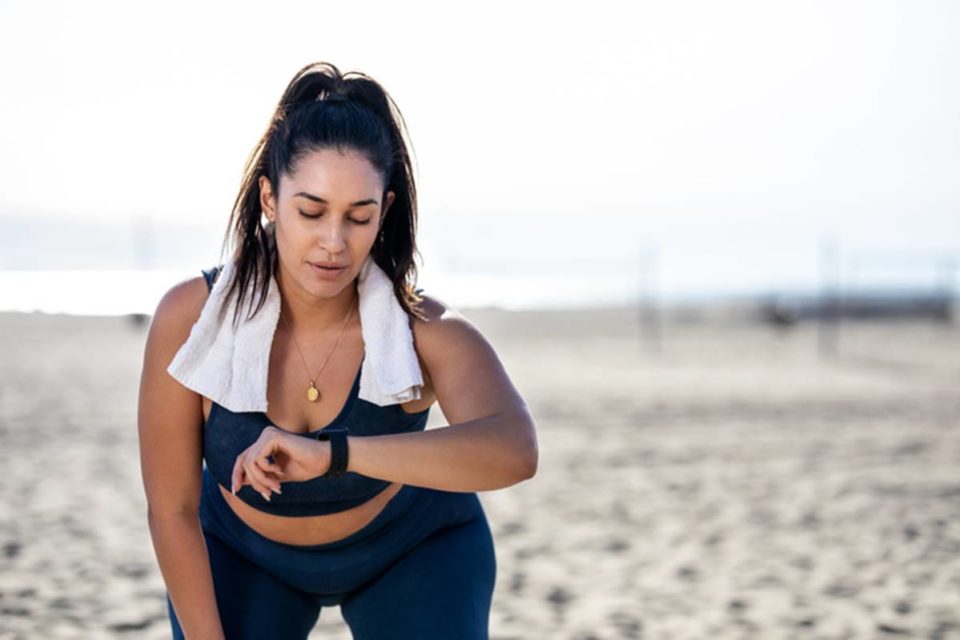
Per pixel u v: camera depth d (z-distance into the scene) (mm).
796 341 19531
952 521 6359
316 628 4352
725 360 15938
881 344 19219
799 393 12148
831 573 5277
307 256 2100
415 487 2453
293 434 2074
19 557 5297
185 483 2316
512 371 14156
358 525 2387
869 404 11336
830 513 6582
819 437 9336
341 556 2410
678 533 6074
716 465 8070
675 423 10016
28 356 14438
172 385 2260
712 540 5922
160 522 2301
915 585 5059
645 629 4398
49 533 5785
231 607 2381
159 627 4301
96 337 17016
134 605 4578
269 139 2213
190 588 2287
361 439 2061
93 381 12094
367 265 2309
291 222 2092
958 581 5121
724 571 5305
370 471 2055
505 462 2131
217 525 2453
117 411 10023
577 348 17656
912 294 33000
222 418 2242
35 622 4316
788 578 5184
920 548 5750
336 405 2279
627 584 5059
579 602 4762
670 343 18844
